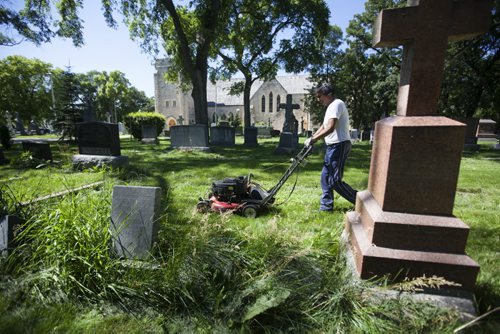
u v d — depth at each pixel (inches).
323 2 860.0
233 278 84.0
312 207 176.7
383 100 1242.0
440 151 76.8
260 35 920.9
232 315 74.5
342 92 1322.6
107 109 2426.2
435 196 79.4
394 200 82.0
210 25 650.2
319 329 71.5
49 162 339.6
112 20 641.6
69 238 89.2
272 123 1908.2
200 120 672.4
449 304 74.5
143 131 778.8
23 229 99.6
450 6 75.3
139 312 78.4
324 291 79.5
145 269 87.7
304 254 85.0
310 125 1950.1
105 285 82.6
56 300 80.9
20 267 88.0
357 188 236.7
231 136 689.6
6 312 75.2
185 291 79.4
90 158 313.7
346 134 153.7
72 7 617.6
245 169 329.7
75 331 69.8
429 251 78.7
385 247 81.2
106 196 119.6
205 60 666.2
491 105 1067.3
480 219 159.0
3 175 267.4
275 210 168.9
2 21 596.4
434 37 76.6
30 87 1488.7
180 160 420.2
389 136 80.4
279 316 73.7
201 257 87.2
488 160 450.0
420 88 79.0
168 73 939.3
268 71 978.1
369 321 71.7
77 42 658.8
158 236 105.0
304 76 2192.4
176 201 182.7
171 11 605.0
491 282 90.7
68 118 768.9
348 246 99.5
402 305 73.5
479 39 804.0
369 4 1061.1
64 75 788.0
